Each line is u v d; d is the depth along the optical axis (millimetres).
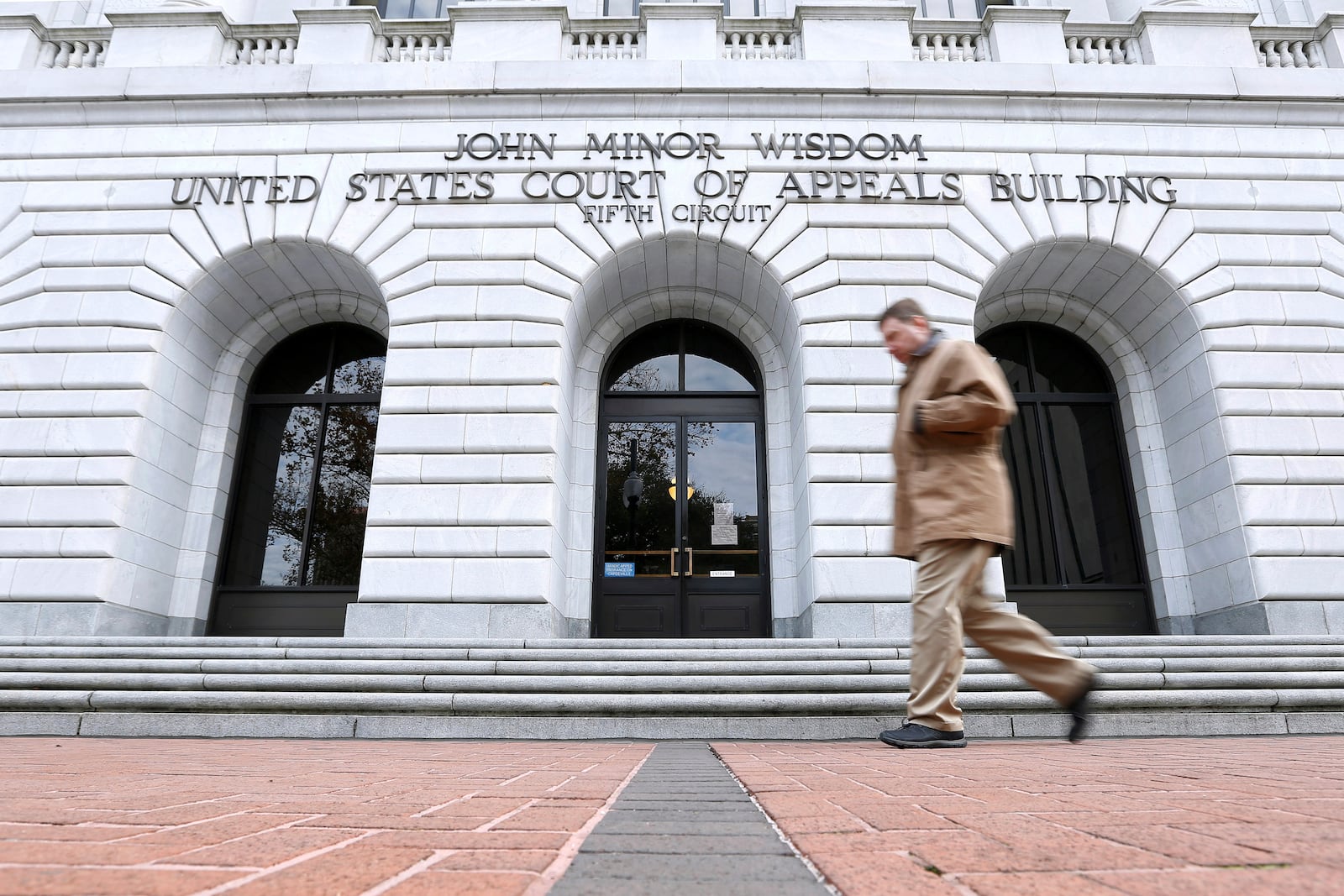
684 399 11492
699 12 11234
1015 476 11141
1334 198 10555
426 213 10320
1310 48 11664
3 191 10445
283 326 11523
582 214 10297
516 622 8953
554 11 11180
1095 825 1519
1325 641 7316
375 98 10703
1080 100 10742
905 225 10297
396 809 1786
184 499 10500
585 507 10758
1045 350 11781
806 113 10742
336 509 10945
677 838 1407
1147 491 10781
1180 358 10508
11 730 5840
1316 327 10109
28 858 1166
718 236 10203
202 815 1672
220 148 10594
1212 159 10695
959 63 10742
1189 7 11516
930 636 3832
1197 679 6160
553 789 2229
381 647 7250
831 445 9453
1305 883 1000
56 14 12484
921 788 2193
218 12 11219
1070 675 3594
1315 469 9555
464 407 9648
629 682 6176
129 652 7031
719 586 10727
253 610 10523
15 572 9070
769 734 5688
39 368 9805
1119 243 10281
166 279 10180
